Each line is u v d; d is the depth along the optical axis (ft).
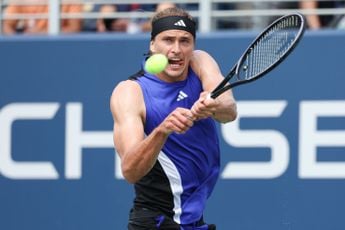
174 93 45.39
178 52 43.80
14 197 74.02
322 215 69.05
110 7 81.05
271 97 69.82
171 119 39.83
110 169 72.49
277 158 69.67
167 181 45.68
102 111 72.90
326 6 77.71
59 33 76.79
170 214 46.11
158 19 44.27
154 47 44.86
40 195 73.61
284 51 43.52
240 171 70.08
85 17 76.69
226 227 70.23
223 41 71.31
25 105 74.13
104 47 73.20
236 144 70.13
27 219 73.82
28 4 79.46
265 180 69.82
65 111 73.51
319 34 69.36
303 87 69.56
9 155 74.13
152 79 45.39
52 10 76.95
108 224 72.49
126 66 72.95
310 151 69.26
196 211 46.37
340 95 69.10
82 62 73.51
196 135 45.39
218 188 70.33
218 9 78.69
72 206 73.05
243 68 44.24
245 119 70.03
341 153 68.90
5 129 74.23
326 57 69.31
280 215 69.62
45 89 73.92
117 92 45.03
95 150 72.74
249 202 69.97
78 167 73.00
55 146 73.46
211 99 39.52
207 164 46.21
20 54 74.43
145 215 46.06
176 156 45.37
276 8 77.51
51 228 73.51
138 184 46.29
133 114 44.11
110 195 72.43
